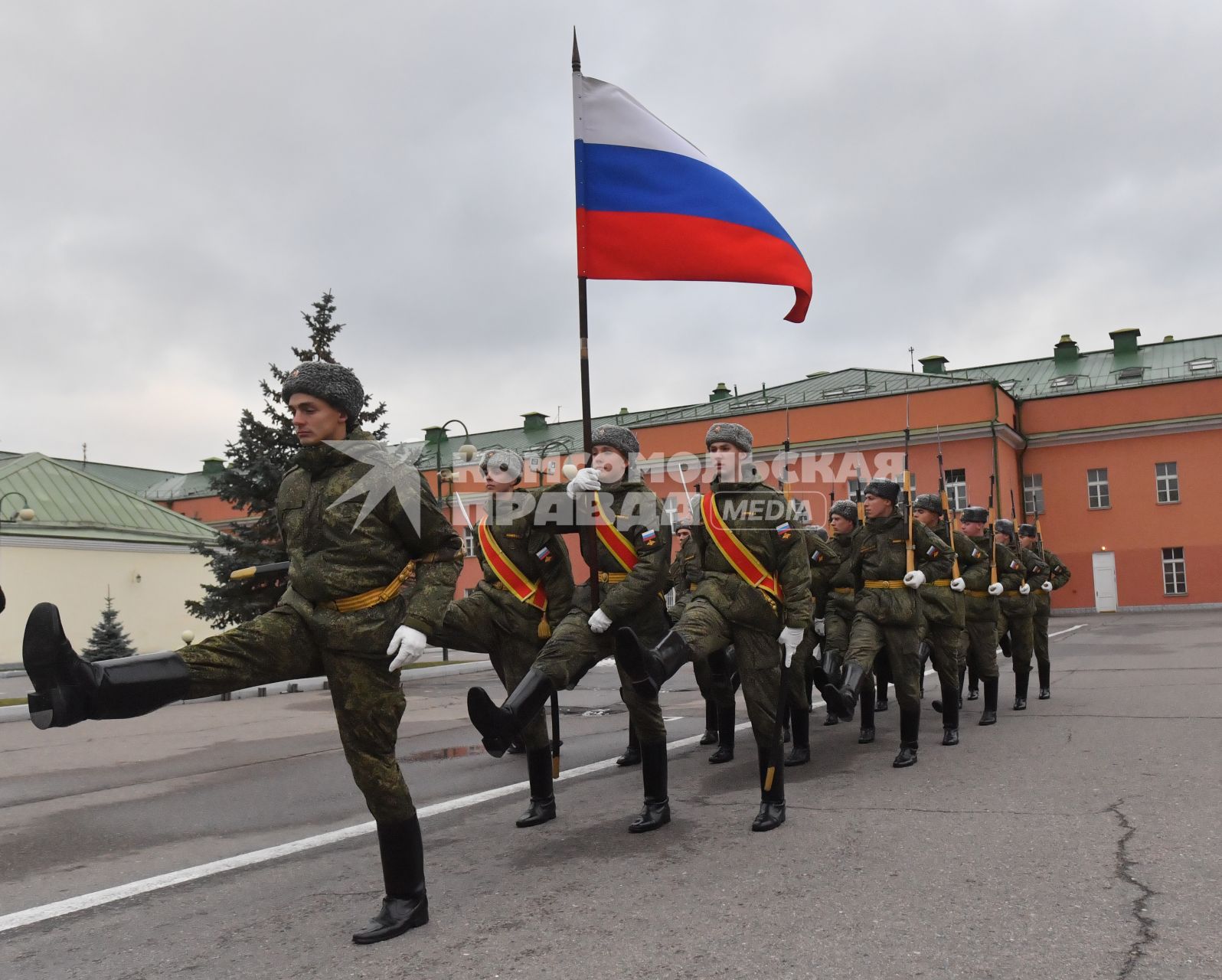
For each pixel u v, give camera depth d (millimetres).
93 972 3250
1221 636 19062
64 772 7879
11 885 4500
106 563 27859
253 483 20812
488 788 6336
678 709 10984
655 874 4059
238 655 3209
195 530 31469
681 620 4812
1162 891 3555
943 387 34031
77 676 2828
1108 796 5141
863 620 6707
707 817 5137
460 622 5562
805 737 6941
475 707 4016
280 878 4328
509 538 5562
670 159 5840
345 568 3342
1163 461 35469
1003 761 6414
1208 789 5211
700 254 5750
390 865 3490
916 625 6645
